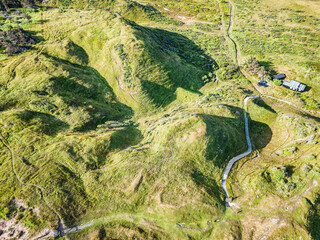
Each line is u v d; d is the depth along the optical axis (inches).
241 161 1455.5
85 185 1217.4
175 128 1512.1
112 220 1107.9
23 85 1784.0
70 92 1887.3
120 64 2162.9
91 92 1980.8
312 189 1186.0
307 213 1100.5
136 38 2324.1
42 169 1243.8
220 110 1871.3
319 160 1309.1
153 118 1923.0
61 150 1346.0
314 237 1039.6
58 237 1018.1
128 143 1585.9
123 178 1258.6
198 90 2365.9
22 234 1002.7
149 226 1088.8
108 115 1857.8
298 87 2288.4
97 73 2198.6
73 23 2522.1
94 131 1632.6
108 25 2487.7
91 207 1141.7
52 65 1991.9
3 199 1105.4
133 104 2020.2
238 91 2255.2
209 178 1314.0
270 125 1856.5
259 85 2440.9
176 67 2384.4
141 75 2138.3
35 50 2183.8
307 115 1989.4
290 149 1491.1
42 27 2479.1
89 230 1063.0
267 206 1157.1
